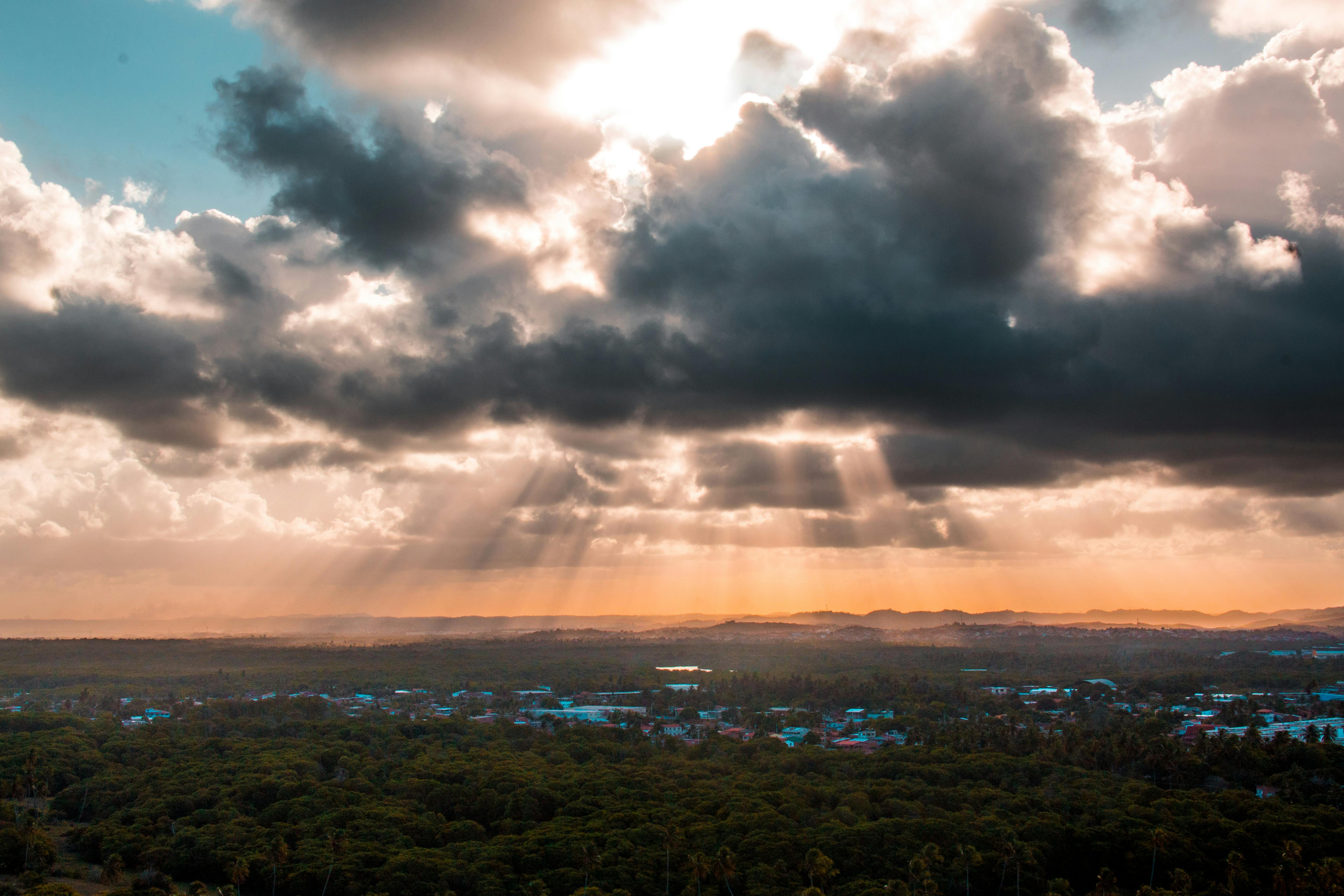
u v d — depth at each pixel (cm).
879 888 16638
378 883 17588
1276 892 17300
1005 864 18025
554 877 17588
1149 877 18350
